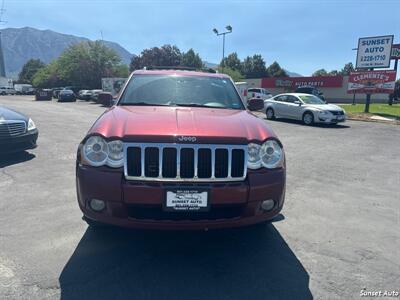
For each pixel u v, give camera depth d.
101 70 55.94
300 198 5.34
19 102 37.03
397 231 4.20
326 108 15.96
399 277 3.17
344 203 5.18
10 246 3.52
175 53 70.62
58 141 9.80
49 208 4.59
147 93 4.38
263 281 3.03
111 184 2.98
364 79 22.53
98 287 2.87
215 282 2.99
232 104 4.40
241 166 3.12
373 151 9.82
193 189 2.97
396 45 29.02
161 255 3.42
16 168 6.66
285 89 50.53
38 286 2.86
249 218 3.15
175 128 3.16
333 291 2.92
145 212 3.06
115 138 3.08
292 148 9.92
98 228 3.82
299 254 3.54
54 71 68.19
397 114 22.28
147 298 2.75
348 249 3.69
